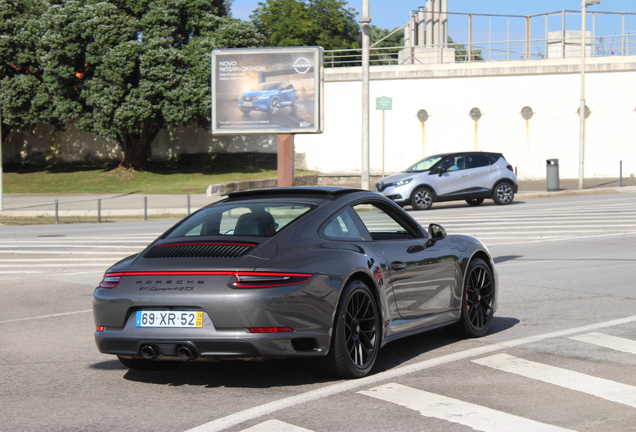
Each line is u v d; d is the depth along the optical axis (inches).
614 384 199.8
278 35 2287.2
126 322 196.2
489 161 957.8
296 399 189.5
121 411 184.1
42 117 1733.5
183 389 205.0
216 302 184.9
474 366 221.9
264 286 185.8
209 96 1596.9
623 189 1201.4
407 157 1552.7
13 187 1606.8
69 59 1652.3
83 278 456.4
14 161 2037.4
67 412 184.1
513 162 1508.4
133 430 167.9
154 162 1878.7
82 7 1658.5
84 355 253.6
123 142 1732.3
